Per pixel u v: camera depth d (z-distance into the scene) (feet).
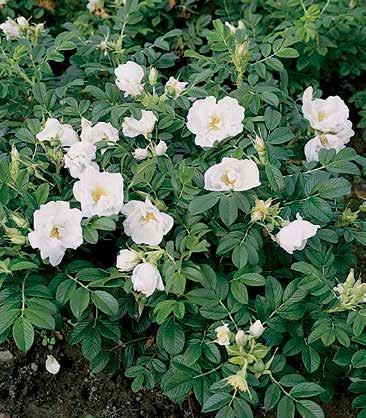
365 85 6.86
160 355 3.93
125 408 4.28
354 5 6.26
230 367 3.47
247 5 6.44
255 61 4.87
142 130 3.99
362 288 3.51
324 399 3.81
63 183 4.12
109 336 3.77
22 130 4.28
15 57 4.81
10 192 3.83
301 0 5.63
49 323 3.39
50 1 6.64
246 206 3.58
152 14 6.32
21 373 4.42
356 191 6.05
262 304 3.65
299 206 3.80
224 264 3.90
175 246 3.68
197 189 3.72
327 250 4.01
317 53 6.02
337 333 3.55
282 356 3.59
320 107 4.14
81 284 3.58
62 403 4.33
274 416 4.14
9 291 3.53
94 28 6.24
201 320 3.72
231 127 3.89
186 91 4.36
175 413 4.23
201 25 6.36
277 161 3.93
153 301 3.66
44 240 3.44
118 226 3.93
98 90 4.47
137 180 3.80
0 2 6.44
